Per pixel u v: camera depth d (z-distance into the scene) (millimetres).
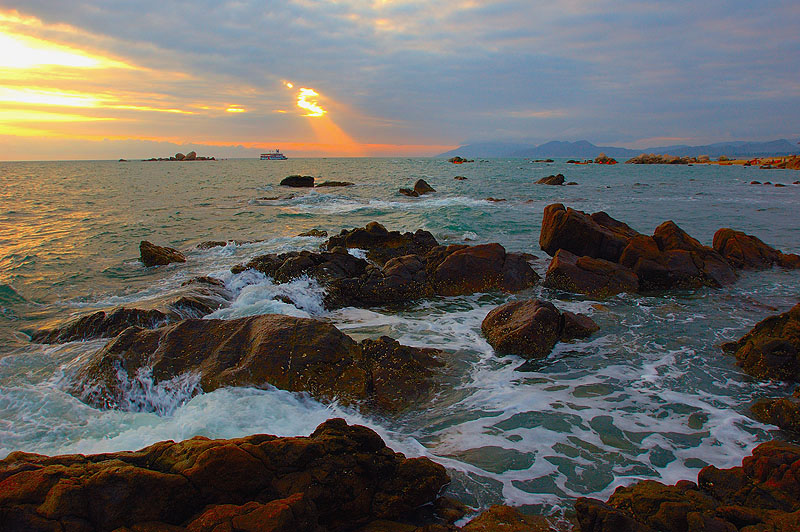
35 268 16969
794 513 4723
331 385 8102
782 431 7117
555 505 5543
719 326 11570
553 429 7207
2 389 8266
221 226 26344
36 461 4914
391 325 11812
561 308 12961
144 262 17656
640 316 12289
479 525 4961
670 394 8305
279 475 5039
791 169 86062
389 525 5094
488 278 14539
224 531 4199
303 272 14562
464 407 7875
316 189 50625
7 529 4195
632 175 74125
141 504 4496
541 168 100812
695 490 5516
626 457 6516
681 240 16297
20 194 44375
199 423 6848
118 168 116000
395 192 46219
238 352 8633
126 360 8453
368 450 5641
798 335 8969
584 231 16391
